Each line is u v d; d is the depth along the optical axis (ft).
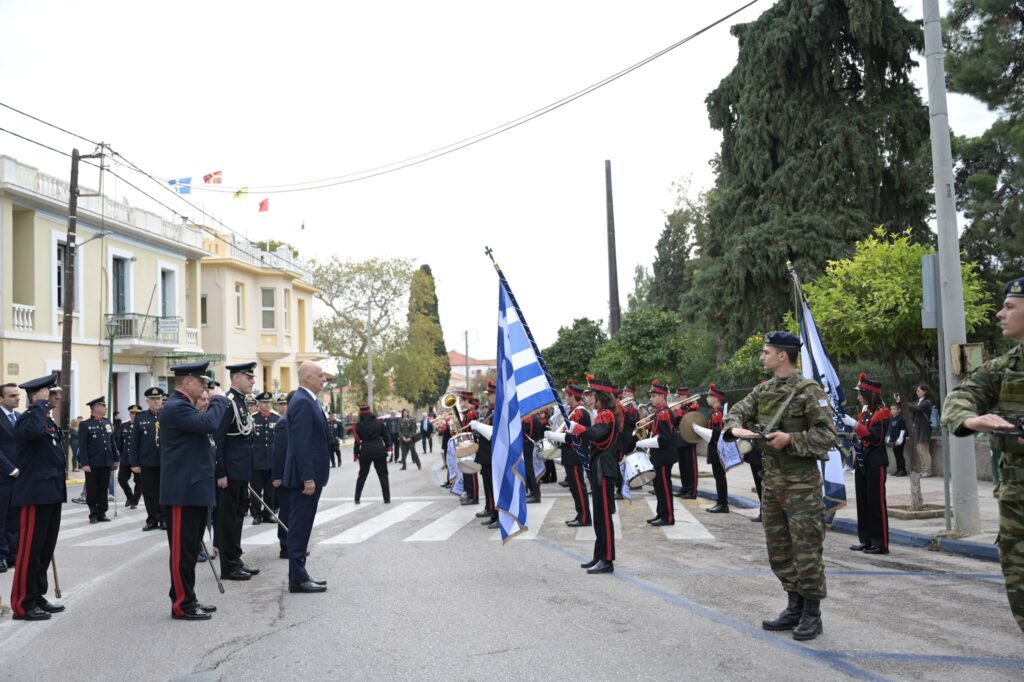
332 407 161.17
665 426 40.78
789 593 20.71
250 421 31.17
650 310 84.38
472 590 25.81
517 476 29.89
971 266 52.80
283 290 145.18
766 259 88.79
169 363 110.11
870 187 88.28
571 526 40.29
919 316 51.70
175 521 23.44
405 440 94.99
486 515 43.83
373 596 25.39
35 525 24.20
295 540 26.61
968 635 19.97
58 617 24.23
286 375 150.82
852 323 52.42
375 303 192.95
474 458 43.29
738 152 96.43
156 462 43.68
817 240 86.74
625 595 24.63
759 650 18.88
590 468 28.48
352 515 46.42
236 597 26.27
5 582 30.60
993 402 16.01
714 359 109.29
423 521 43.16
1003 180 80.74
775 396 20.93
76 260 91.97
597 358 90.43
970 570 28.02
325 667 18.44
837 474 27.71
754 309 91.04
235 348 132.57
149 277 105.60
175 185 93.40
